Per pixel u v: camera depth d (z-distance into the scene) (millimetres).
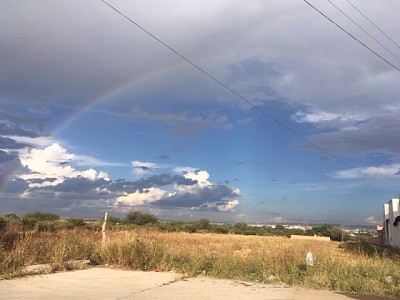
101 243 15695
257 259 14508
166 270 13695
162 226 65438
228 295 9852
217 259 14555
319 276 12164
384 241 55750
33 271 11945
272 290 10680
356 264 13320
